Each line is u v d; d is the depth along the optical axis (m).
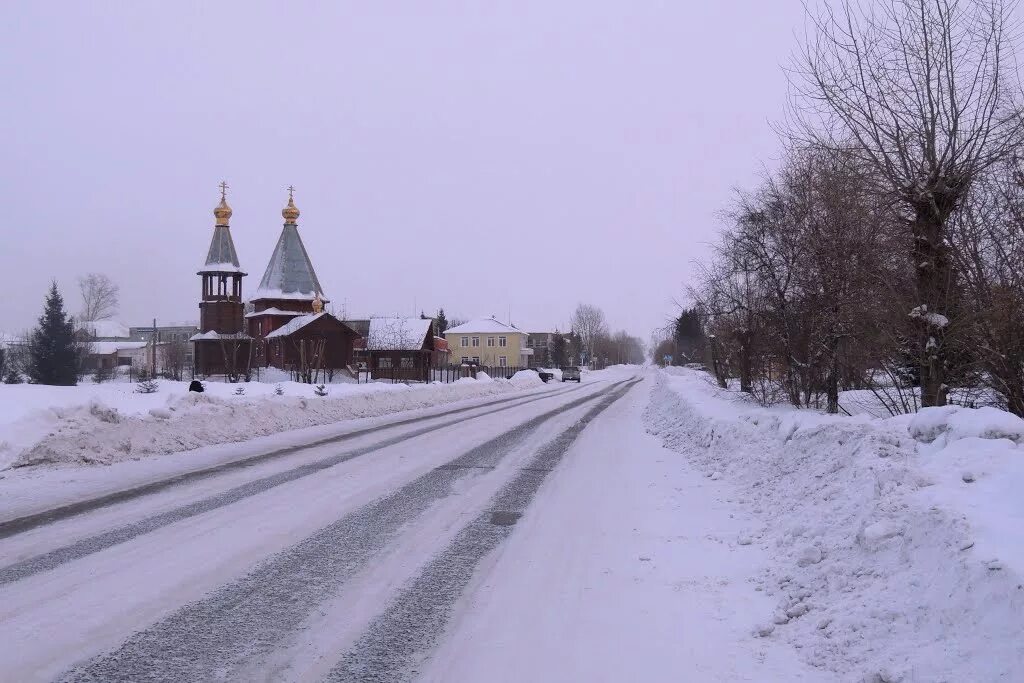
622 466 12.94
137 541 7.38
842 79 10.96
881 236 11.44
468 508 9.27
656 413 25.05
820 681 4.26
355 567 6.65
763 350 18.45
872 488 6.33
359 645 4.87
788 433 10.58
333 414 22.34
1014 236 9.83
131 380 63.66
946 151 10.25
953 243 10.33
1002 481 5.52
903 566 4.99
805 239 14.41
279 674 4.39
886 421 8.75
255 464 12.77
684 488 10.59
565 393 44.69
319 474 11.74
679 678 4.39
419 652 4.77
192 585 6.02
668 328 31.48
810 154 13.80
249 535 7.72
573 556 7.07
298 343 60.28
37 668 4.39
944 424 7.48
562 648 4.85
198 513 8.72
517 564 6.81
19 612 5.32
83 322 88.56
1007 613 3.84
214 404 17.41
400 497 9.95
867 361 13.90
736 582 6.20
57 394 25.08
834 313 14.09
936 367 10.38
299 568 6.58
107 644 4.78
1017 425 6.75
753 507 8.78
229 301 63.47
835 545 5.99
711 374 39.44
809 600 5.34
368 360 66.00
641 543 7.54
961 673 3.74
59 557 6.75
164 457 13.41
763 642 4.91
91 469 11.85
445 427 20.38
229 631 5.05
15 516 8.47
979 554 4.35
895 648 4.27
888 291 11.70
